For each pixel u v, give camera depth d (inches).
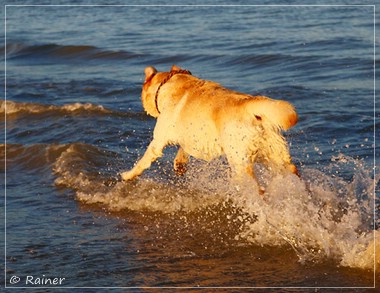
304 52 765.3
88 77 739.4
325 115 519.5
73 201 384.5
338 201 340.8
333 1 1143.6
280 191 326.6
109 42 938.1
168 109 351.9
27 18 1266.0
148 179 401.7
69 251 311.1
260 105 297.1
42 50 926.4
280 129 305.1
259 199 322.7
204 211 355.3
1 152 484.1
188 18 1088.8
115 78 724.0
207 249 307.9
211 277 277.6
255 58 759.1
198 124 329.1
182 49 842.2
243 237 318.0
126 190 388.2
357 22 932.6
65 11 1316.4
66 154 456.8
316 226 313.0
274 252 299.4
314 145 454.0
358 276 270.5
